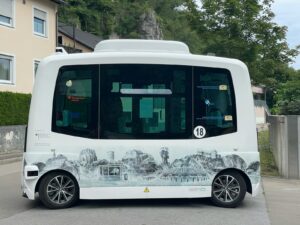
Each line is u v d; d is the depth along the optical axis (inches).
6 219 238.8
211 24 705.0
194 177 264.5
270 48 703.7
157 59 265.0
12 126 605.9
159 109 263.7
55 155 257.9
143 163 261.0
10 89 735.1
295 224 233.1
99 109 261.1
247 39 696.4
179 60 266.4
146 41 274.2
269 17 700.7
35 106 259.3
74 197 262.8
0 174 414.0
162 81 265.0
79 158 258.5
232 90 271.0
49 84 260.2
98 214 249.1
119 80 263.3
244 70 273.1
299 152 374.3
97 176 259.1
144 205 272.8
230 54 687.1
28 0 786.8
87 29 2359.7
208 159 265.9
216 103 269.3
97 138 260.2
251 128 271.4
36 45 811.4
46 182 259.1
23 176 261.0
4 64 730.8
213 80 269.7
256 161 270.2
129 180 260.5
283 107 649.6
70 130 259.8
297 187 343.0
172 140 263.6
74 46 1482.5
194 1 722.8
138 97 263.3
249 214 253.1
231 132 269.3
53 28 865.5
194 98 266.7
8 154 547.5
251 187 270.2
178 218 240.4
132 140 261.0
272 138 527.2
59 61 261.4
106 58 262.8
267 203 285.1
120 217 242.2
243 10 697.6
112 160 259.6
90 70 262.7
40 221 233.8
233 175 269.3
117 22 2728.8
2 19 729.0
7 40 733.3
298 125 373.7
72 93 261.4
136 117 262.4
